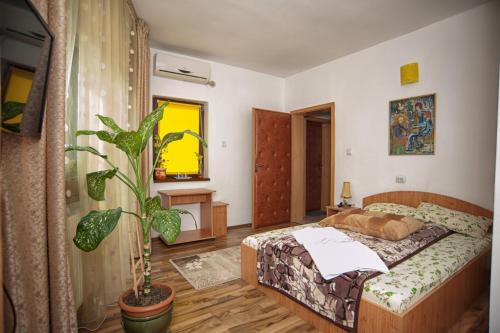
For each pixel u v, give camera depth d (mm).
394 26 3084
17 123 907
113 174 1498
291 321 1915
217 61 4309
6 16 801
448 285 1740
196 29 3221
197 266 2896
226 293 2320
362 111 3740
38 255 1107
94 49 1896
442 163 2934
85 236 1305
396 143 3340
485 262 2262
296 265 1962
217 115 4406
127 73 2518
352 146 3861
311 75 4562
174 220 1440
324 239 2172
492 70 2590
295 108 4902
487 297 2193
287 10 2783
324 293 1739
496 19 2561
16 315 1039
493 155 2588
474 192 2709
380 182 3520
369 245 2102
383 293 1480
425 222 2695
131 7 2666
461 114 2793
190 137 4289
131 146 1481
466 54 2754
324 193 6195
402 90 3287
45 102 1094
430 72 3027
